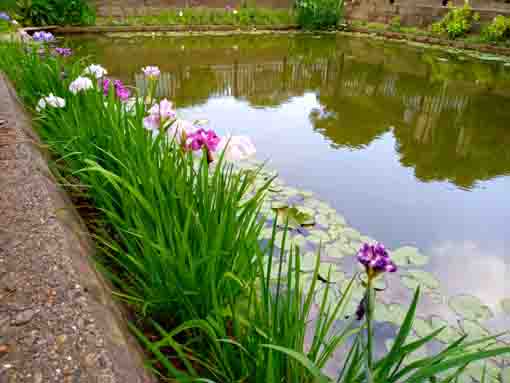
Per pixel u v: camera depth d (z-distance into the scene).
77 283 0.72
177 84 5.62
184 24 11.55
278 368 0.84
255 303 0.98
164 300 1.09
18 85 2.59
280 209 2.29
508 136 3.98
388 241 2.12
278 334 0.90
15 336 0.60
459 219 2.40
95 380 0.54
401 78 6.44
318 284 1.71
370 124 4.20
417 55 8.46
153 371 0.88
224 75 6.32
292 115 4.43
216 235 1.06
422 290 1.74
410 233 2.21
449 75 6.72
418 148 3.58
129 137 1.50
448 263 1.96
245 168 2.87
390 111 4.71
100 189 1.38
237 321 0.95
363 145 3.58
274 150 3.33
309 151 3.36
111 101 1.73
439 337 1.48
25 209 0.93
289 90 5.68
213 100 4.93
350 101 5.13
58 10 9.49
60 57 3.33
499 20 8.54
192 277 1.03
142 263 1.18
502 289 1.79
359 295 1.66
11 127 1.42
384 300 1.66
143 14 11.66
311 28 12.38
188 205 1.16
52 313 0.65
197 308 1.10
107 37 9.61
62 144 1.70
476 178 3.01
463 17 9.41
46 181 1.13
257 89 5.64
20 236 0.84
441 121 4.40
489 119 4.51
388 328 1.51
